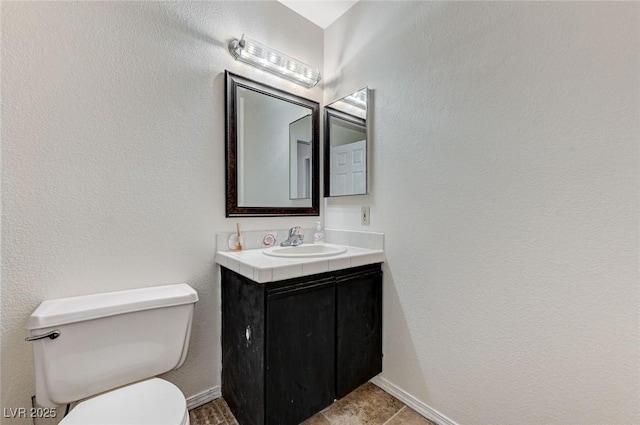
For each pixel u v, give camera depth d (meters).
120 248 1.33
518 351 1.17
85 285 1.25
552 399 1.09
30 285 1.13
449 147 1.39
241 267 1.34
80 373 1.06
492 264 1.24
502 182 1.21
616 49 0.93
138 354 1.18
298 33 1.99
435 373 1.46
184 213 1.50
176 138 1.47
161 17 1.42
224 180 1.65
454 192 1.37
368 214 1.81
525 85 1.14
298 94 1.99
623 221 0.93
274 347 1.25
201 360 1.57
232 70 1.67
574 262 1.03
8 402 1.10
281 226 1.91
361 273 1.60
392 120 1.66
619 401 0.95
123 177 1.33
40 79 1.14
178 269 1.49
